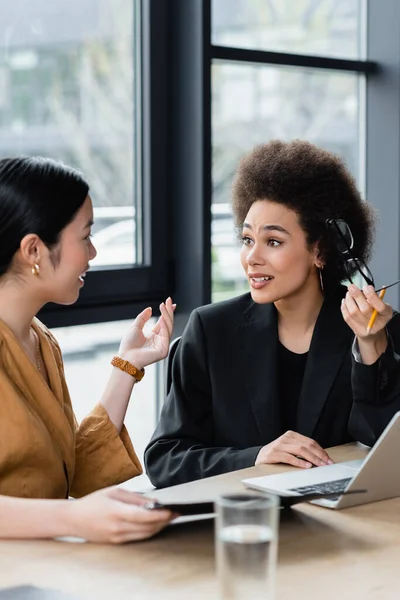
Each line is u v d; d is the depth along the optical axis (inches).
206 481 81.7
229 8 157.8
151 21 146.9
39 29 136.7
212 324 103.7
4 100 134.2
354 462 85.4
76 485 91.8
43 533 65.7
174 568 61.2
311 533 68.6
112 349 150.4
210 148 150.2
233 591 51.4
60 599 55.9
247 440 100.1
